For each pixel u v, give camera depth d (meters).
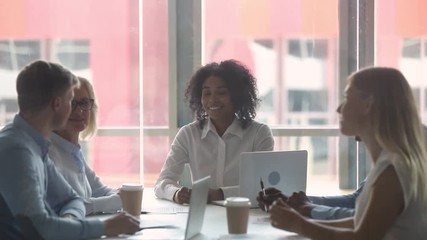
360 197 2.26
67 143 3.09
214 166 3.56
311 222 2.25
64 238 2.43
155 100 4.66
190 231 2.41
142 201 3.24
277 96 4.75
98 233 2.46
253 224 2.71
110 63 4.68
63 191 2.84
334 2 4.67
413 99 2.24
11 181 2.42
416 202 2.17
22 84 2.54
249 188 3.00
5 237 2.46
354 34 4.66
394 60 4.69
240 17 4.69
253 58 4.71
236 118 3.61
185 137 3.65
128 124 4.70
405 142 2.18
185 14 4.59
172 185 3.46
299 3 4.70
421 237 2.19
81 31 4.67
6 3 4.64
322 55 4.71
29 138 2.55
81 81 3.15
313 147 4.74
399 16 4.66
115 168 4.72
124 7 4.64
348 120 2.28
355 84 2.27
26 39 4.66
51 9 4.66
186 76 4.61
